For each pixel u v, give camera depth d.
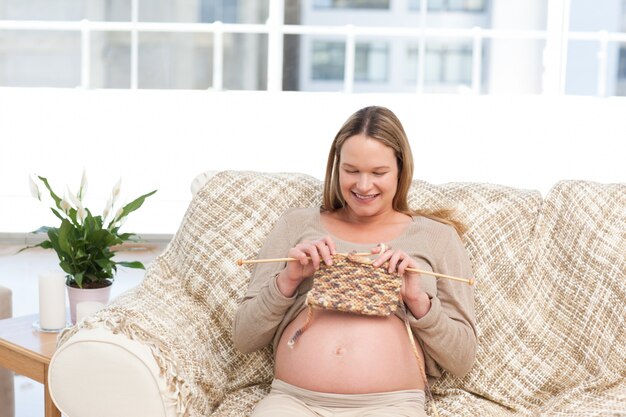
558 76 5.92
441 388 1.88
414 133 5.96
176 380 1.66
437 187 2.09
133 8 7.52
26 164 5.68
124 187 5.48
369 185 1.79
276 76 6.09
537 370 1.87
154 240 4.66
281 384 1.77
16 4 8.34
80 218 2.22
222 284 1.99
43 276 2.04
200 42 8.81
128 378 1.64
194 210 2.13
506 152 5.85
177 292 2.01
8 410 2.36
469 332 1.78
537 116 5.93
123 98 5.95
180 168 5.77
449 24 10.01
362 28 6.07
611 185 2.02
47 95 5.88
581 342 1.88
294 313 1.82
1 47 8.42
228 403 1.85
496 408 1.83
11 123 5.86
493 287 1.94
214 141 5.98
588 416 1.66
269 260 1.75
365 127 1.80
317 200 2.11
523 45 9.78
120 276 4.05
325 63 10.31
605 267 1.90
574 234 1.95
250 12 8.98
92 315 1.75
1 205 5.09
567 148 5.84
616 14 8.94
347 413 1.69
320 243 1.75
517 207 2.02
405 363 1.74
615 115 5.87
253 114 6.02
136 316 1.75
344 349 1.72
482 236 1.98
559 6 5.85
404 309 1.76
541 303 1.93
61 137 5.89
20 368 1.94
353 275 1.72
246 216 2.08
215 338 1.96
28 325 2.11
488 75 9.95
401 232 1.89
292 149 5.97
